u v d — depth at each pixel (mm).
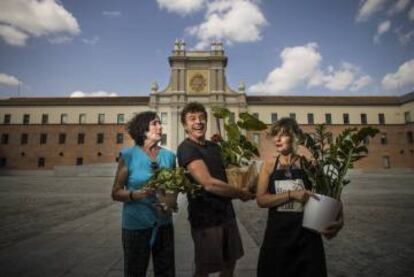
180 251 5125
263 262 2473
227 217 2504
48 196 14664
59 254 4914
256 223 7883
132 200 2436
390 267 4395
